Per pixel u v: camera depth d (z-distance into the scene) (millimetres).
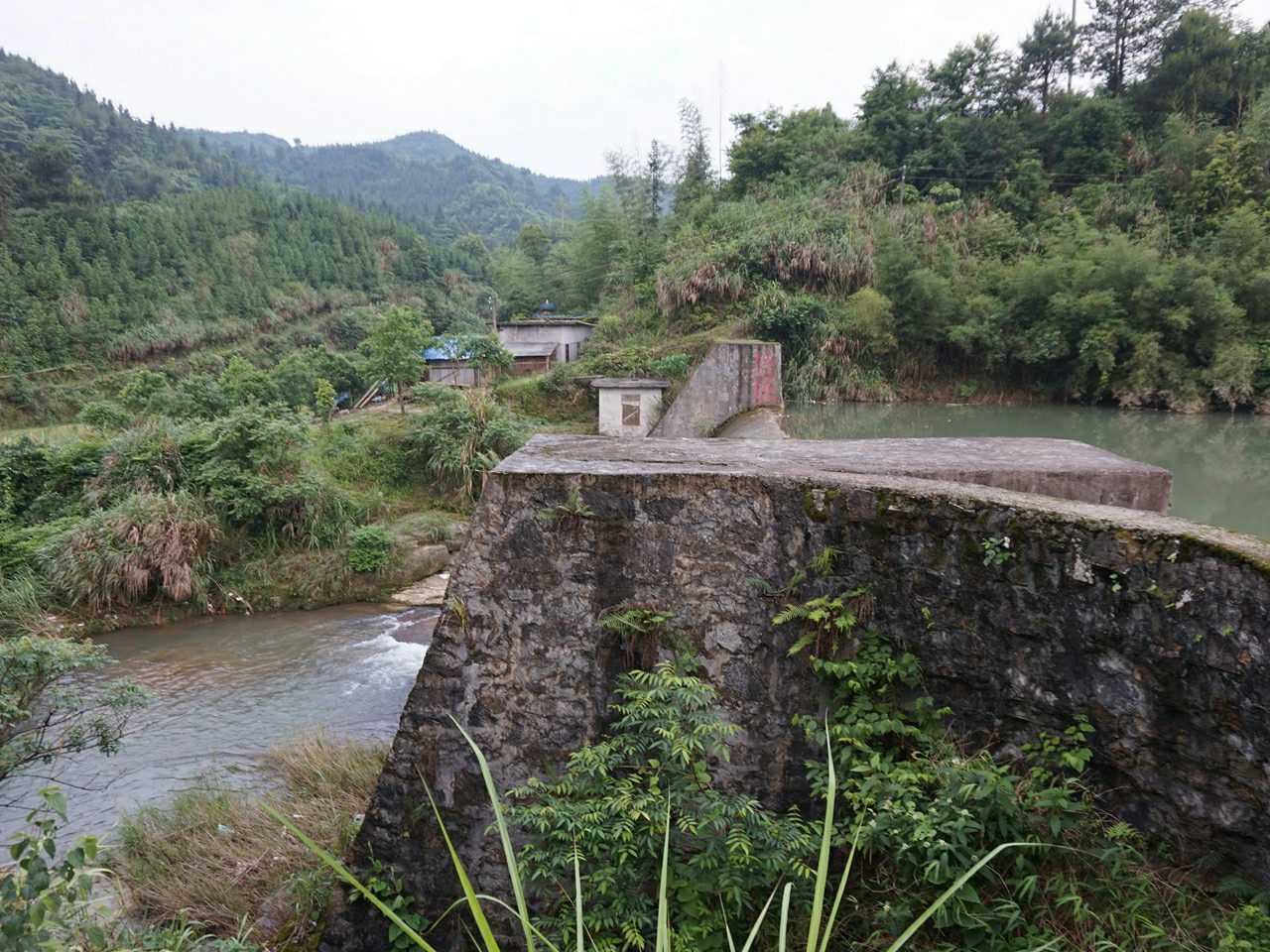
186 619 11055
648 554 3615
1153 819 2682
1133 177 21922
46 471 12938
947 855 2721
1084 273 15188
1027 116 25125
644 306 21438
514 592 3707
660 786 3240
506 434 14891
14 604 10195
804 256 19062
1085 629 2814
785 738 3494
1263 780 2375
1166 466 9508
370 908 3869
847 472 3762
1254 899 2357
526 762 3732
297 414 15594
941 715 3180
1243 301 14391
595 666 3664
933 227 19688
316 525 12391
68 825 6016
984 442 4961
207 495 12203
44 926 3006
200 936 4367
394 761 3832
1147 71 26094
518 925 3709
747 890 3008
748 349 15148
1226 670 2457
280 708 8203
